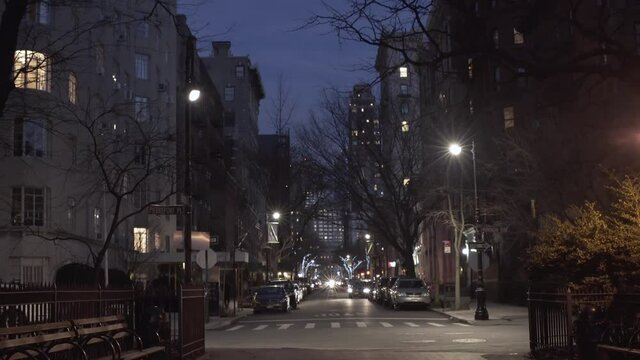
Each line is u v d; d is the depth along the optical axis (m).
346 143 51.19
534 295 16.61
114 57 44.31
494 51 11.05
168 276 43.12
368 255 138.50
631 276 16.95
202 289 17.31
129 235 45.97
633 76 10.80
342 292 118.06
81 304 12.70
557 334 16.06
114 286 14.45
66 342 11.20
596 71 10.91
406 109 59.00
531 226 36.88
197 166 60.75
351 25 10.98
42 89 26.95
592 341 13.53
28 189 35.16
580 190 28.62
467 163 44.12
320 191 57.84
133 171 38.47
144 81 52.44
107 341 12.12
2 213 34.97
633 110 26.11
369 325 31.11
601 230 18.20
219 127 83.56
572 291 16.36
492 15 12.76
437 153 47.34
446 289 57.94
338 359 16.84
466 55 11.43
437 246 68.50
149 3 49.12
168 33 57.91
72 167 35.22
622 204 20.70
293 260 94.00
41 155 35.28
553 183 32.16
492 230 33.34
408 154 49.91
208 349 19.61
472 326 29.53
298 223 86.81
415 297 43.53
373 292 60.50
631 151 26.45
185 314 15.25
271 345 22.19
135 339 14.84
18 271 34.81
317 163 51.81
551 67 10.95
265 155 75.31
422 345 21.44
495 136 38.66
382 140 50.56
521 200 38.66
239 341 23.88
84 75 37.50
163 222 53.62
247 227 83.00
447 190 42.78
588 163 27.70
